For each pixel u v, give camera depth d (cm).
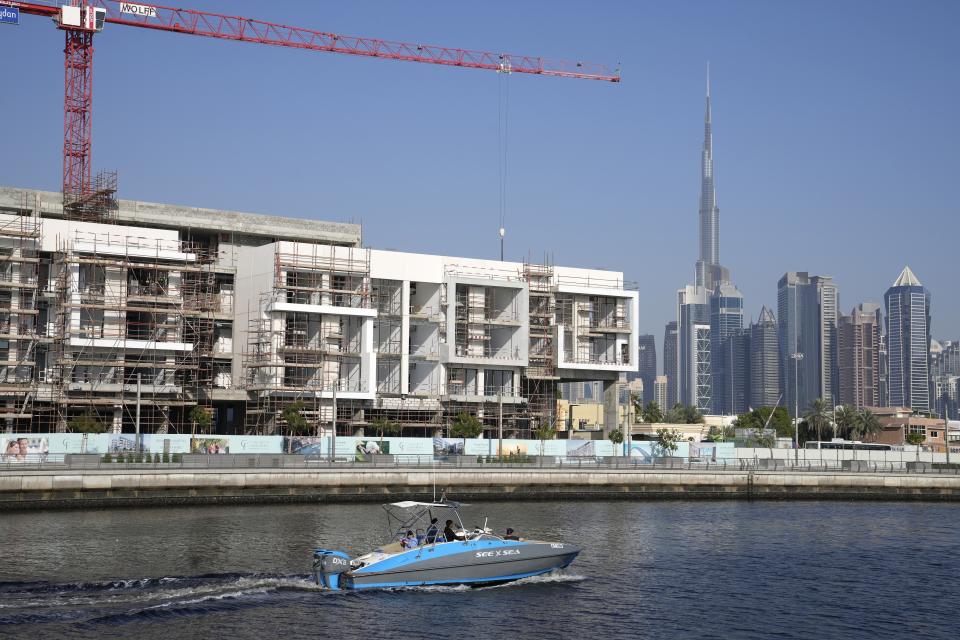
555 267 15962
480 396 14725
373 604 5069
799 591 5684
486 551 5531
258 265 13862
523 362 15075
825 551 7075
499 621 4853
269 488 9438
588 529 7925
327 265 13862
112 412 12688
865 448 16788
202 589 5244
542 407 15738
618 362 16262
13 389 12106
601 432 16750
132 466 8969
